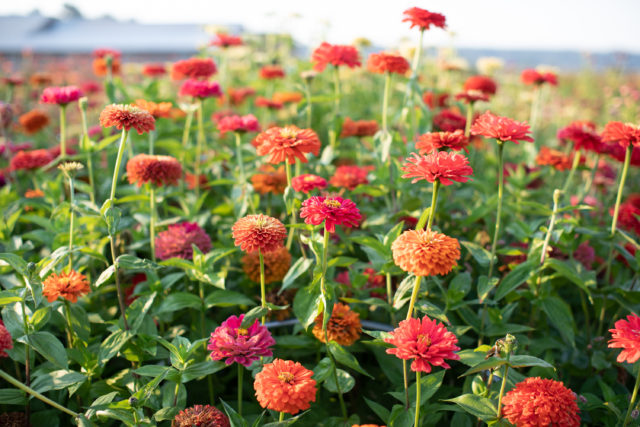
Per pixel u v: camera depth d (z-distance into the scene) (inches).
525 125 43.4
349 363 40.6
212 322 48.9
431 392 40.0
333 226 39.3
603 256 58.2
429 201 55.1
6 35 390.9
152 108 54.6
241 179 57.0
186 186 63.2
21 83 85.3
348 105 100.3
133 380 42.9
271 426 37.3
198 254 45.0
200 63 62.3
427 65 112.7
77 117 111.5
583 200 62.1
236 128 55.7
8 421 41.0
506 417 37.3
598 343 49.0
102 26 432.8
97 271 54.3
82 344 43.8
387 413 41.8
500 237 56.7
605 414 44.3
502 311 46.7
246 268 50.6
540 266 46.1
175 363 39.8
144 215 54.9
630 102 108.8
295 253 56.7
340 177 55.4
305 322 43.4
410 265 36.9
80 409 42.9
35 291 40.0
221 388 46.9
